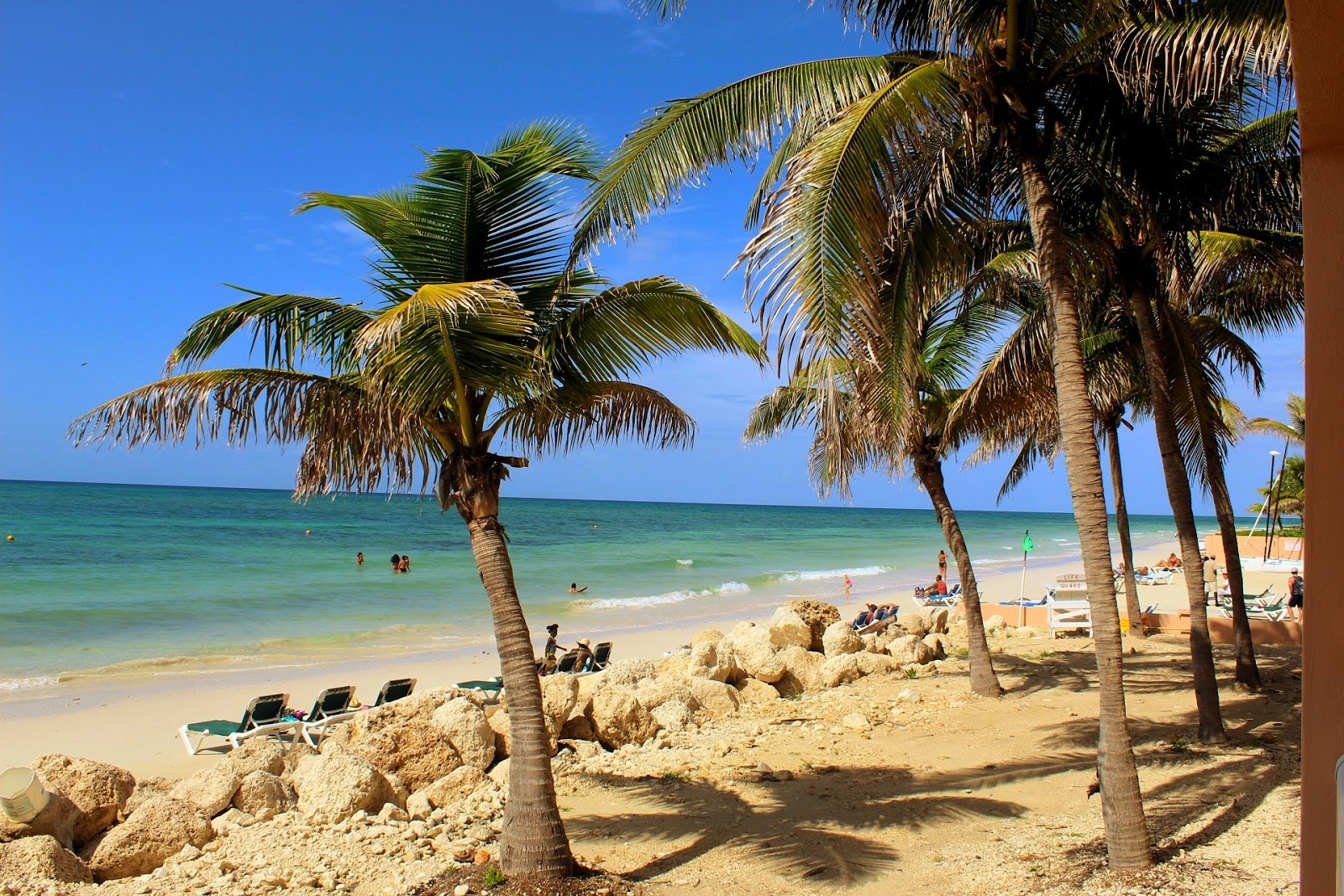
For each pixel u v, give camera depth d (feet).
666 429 25.86
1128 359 40.60
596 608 96.07
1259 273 36.11
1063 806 24.48
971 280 35.60
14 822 21.44
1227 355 42.11
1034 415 41.52
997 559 184.14
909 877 20.57
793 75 21.63
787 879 20.89
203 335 20.80
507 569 21.91
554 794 21.31
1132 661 47.60
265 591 100.78
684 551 188.44
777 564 160.04
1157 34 20.54
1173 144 27.66
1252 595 78.89
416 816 26.40
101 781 23.62
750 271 18.11
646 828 25.09
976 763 29.89
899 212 22.29
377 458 22.08
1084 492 20.02
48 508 241.35
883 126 19.10
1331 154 8.54
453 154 20.83
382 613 87.56
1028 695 40.04
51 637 69.36
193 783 25.20
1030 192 21.42
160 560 130.62
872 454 34.78
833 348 17.85
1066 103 25.08
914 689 41.98
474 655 64.90
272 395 20.81
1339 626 8.43
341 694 38.37
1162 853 19.02
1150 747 29.43
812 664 44.70
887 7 23.04
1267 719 32.04
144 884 20.40
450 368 20.86
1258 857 18.02
